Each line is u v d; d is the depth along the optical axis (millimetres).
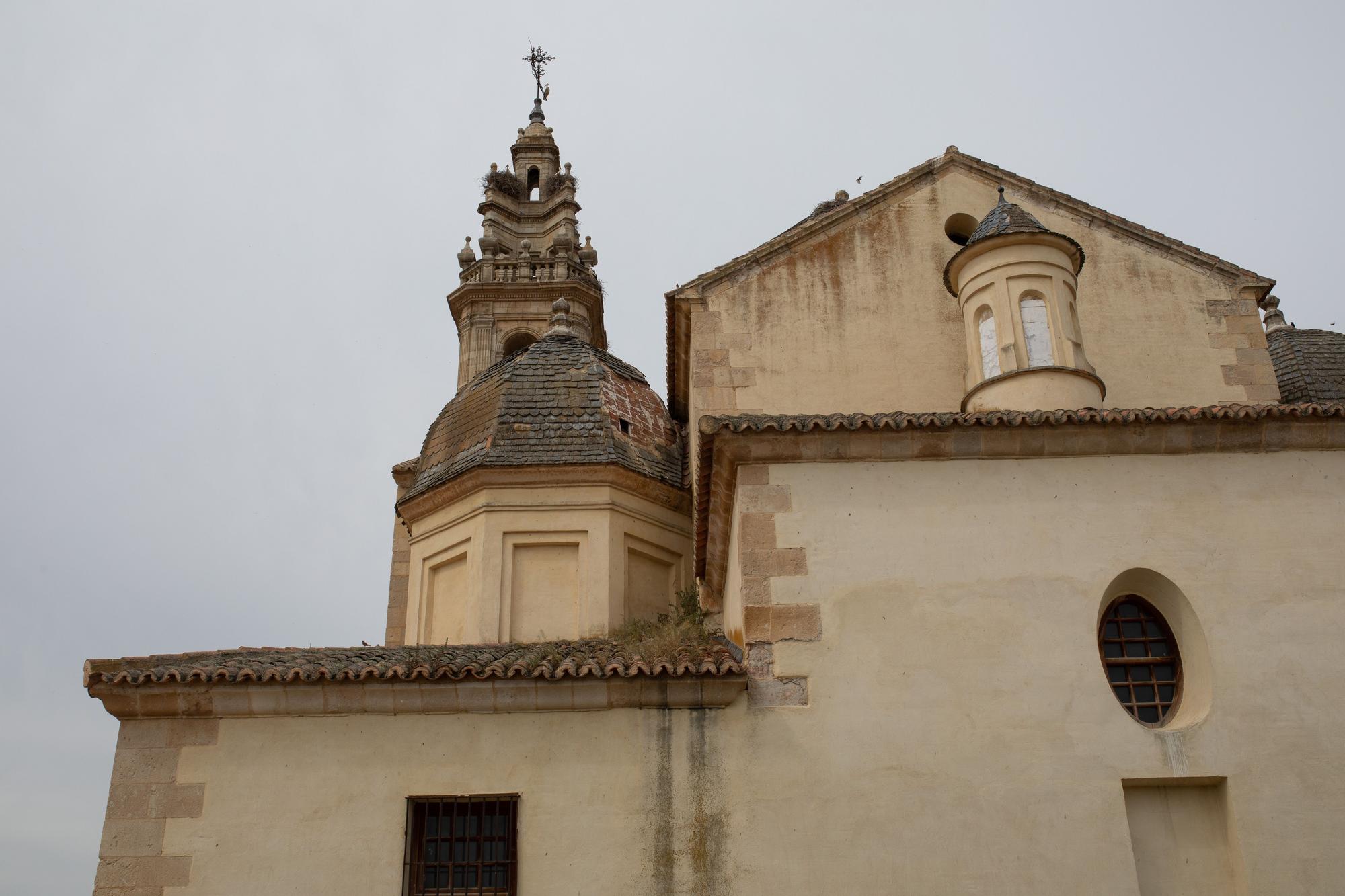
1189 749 11492
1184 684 12133
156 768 11555
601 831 11227
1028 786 11320
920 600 12109
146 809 11391
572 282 34406
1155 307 17594
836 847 11086
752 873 11008
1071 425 12586
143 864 11172
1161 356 17281
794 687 11758
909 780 11336
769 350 17250
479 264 35625
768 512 12523
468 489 18766
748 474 12711
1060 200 18281
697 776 11398
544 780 11445
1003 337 15938
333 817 11359
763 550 12336
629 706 11719
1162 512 12500
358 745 11648
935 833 11133
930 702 11672
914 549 12336
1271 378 17219
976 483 12648
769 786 11336
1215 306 17641
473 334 34094
